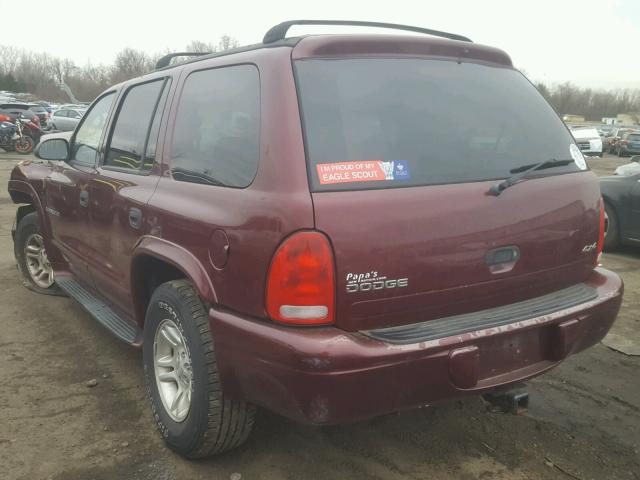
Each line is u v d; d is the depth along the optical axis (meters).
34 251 5.16
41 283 5.18
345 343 2.10
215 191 2.51
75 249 4.11
